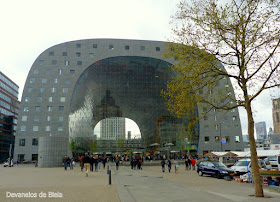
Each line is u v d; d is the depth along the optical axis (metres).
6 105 103.25
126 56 72.62
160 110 78.19
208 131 73.50
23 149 65.50
